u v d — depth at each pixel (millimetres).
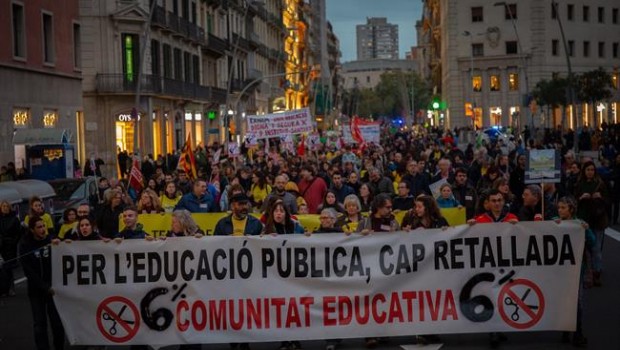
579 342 11070
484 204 11953
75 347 11977
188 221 11695
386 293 11062
